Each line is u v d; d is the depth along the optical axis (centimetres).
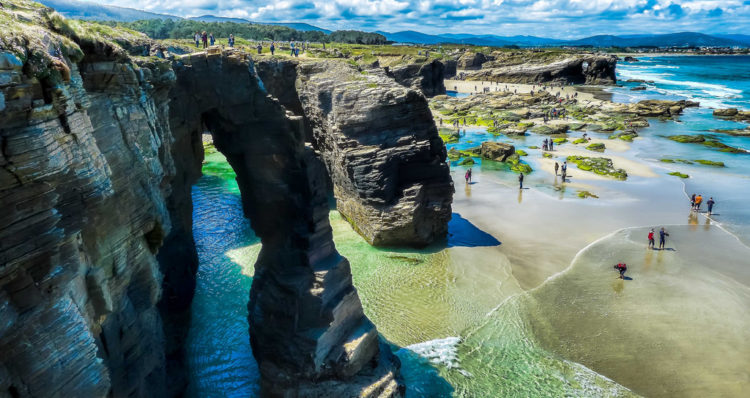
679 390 2234
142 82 1680
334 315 1898
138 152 1588
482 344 2566
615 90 15725
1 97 902
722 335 2642
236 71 1877
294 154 1828
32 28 1098
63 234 1084
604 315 2844
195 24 11169
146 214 1575
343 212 4238
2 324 963
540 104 11900
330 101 4006
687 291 3125
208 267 3334
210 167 5788
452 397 2173
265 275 2033
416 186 3644
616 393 2217
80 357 1155
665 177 5938
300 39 15000
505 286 3181
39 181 1012
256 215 2031
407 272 3350
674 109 10581
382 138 3612
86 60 1368
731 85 17425
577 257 3641
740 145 7694
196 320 2709
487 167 6469
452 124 9656
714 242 3950
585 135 8500
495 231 4159
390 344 2527
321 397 1947
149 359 1652
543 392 2220
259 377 2273
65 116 1104
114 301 1413
